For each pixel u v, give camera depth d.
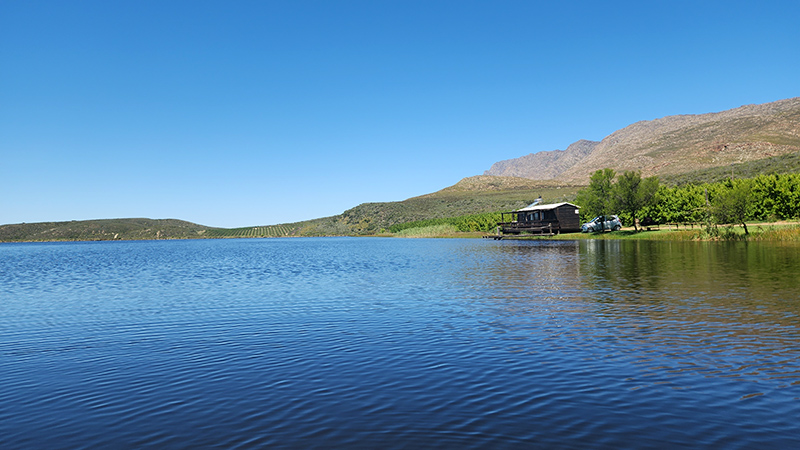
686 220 72.88
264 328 15.91
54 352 13.41
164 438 7.57
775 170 105.38
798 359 10.79
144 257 70.31
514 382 9.74
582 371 10.31
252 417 8.32
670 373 10.03
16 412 8.87
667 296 19.39
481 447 6.93
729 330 13.53
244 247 106.12
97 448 7.30
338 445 7.11
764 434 7.20
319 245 99.81
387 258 49.03
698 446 6.86
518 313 16.95
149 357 12.63
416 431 7.55
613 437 7.20
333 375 10.56
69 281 34.47
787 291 19.66
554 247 56.25
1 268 50.91
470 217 127.06
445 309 18.28
